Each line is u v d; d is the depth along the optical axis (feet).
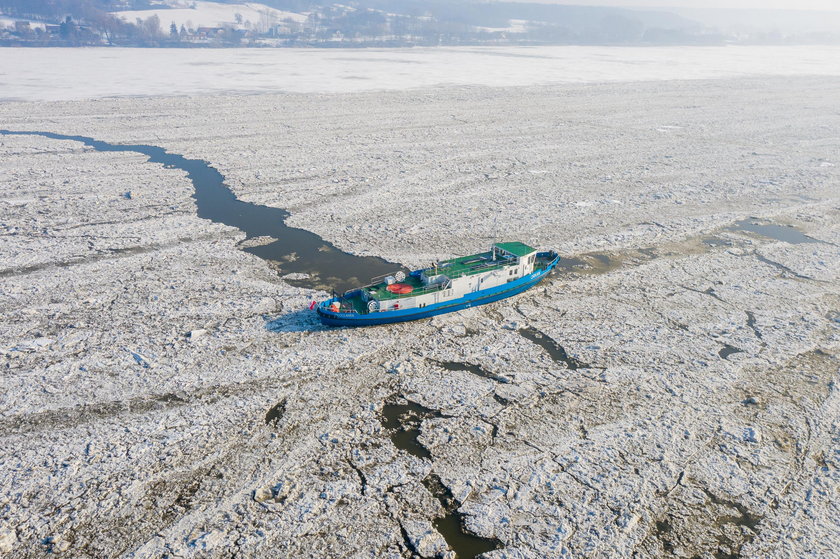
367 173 184.65
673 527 60.44
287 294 108.78
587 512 62.03
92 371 84.28
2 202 150.51
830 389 82.33
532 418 76.38
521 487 65.16
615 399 80.28
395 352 91.25
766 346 93.09
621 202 163.32
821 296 109.50
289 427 74.02
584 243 135.13
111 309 101.91
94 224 139.54
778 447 71.26
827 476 66.69
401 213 152.76
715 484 65.72
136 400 78.48
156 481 65.16
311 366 86.89
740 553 57.62
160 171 181.47
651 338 95.50
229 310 102.47
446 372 86.38
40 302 103.65
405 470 67.41
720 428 74.54
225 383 82.43
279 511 61.52
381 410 77.92
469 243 134.51
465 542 58.54
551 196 167.63
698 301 108.06
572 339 95.35
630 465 68.44
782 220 151.12
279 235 137.08
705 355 90.63
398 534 59.16
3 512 60.75
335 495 63.67
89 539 58.03
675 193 170.91
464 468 67.87
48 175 173.68
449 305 102.27
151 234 134.62
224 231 138.10
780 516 61.62
